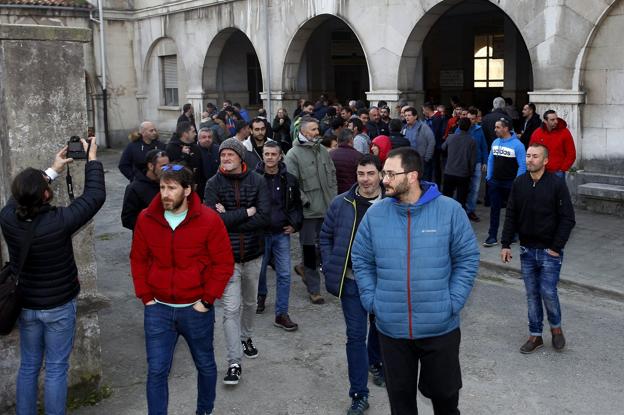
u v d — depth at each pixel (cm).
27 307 418
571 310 705
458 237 390
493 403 501
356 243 413
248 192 559
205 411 466
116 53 2439
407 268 387
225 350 618
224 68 2198
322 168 725
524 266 590
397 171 385
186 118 1473
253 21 1847
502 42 2056
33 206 408
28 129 471
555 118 944
